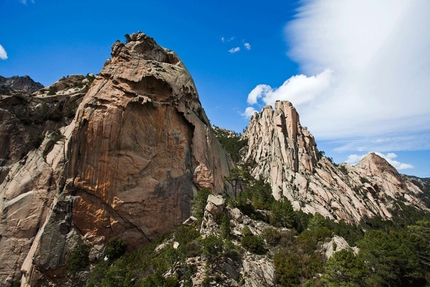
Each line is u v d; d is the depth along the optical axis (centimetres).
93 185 4941
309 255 4272
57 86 9219
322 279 3447
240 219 5041
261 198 7381
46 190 5325
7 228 4988
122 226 5034
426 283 3859
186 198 5862
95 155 5059
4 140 6378
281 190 11225
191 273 3422
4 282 4650
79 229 4803
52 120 7081
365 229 9950
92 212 4891
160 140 5875
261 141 14488
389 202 14200
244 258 4009
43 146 6091
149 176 5506
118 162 5188
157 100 6009
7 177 5809
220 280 3431
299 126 14462
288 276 3753
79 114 5256
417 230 5406
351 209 11044
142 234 5162
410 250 4053
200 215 5272
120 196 5066
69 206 4806
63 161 5541
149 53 6612
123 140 5309
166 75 6334
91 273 4012
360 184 14325
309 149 13738
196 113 7162
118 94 5519
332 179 12494
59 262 4419
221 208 4897
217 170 7000
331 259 3516
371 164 17925
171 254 3525
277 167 12338
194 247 3925
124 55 5938
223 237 4222
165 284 3167
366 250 4016
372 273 3922
